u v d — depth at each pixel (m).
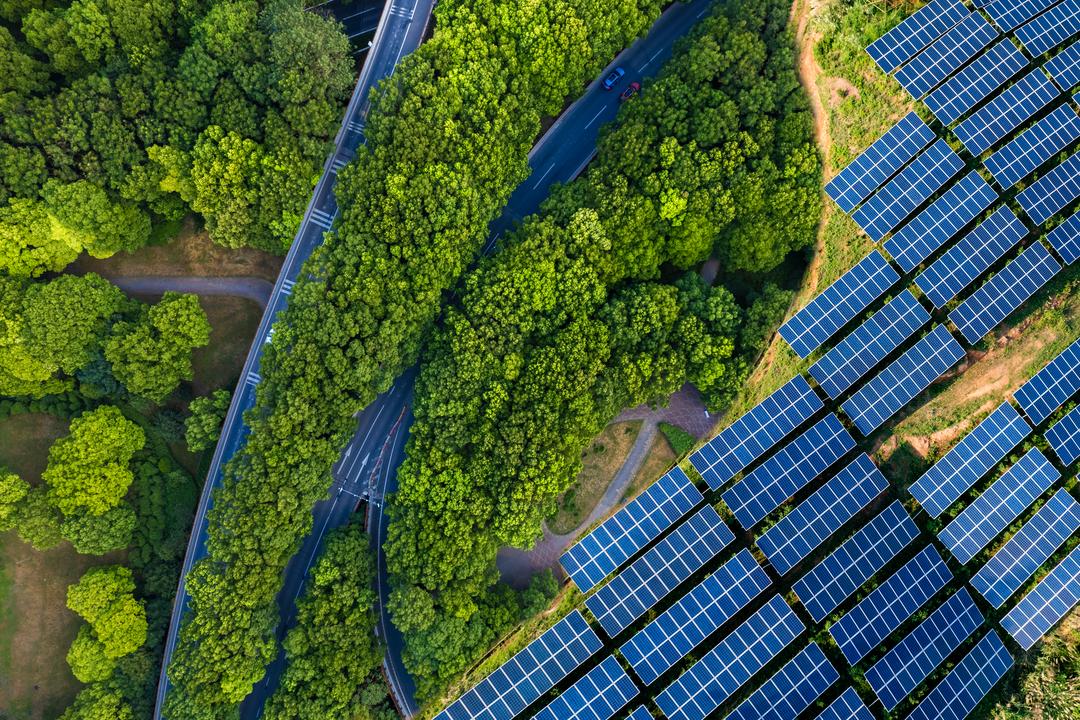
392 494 76.81
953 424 72.19
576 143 88.06
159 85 71.00
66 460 74.38
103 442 75.44
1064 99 77.31
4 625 77.44
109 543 75.75
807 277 79.31
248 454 71.69
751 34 76.44
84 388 77.19
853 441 72.12
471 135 74.44
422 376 76.88
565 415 74.56
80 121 70.19
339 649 71.44
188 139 73.31
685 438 82.69
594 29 78.31
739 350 80.50
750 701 65.88
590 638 67.44
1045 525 69.25
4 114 68.94
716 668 66.56
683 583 70.38
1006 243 74.69
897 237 74.62
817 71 78.38
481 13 76.31
